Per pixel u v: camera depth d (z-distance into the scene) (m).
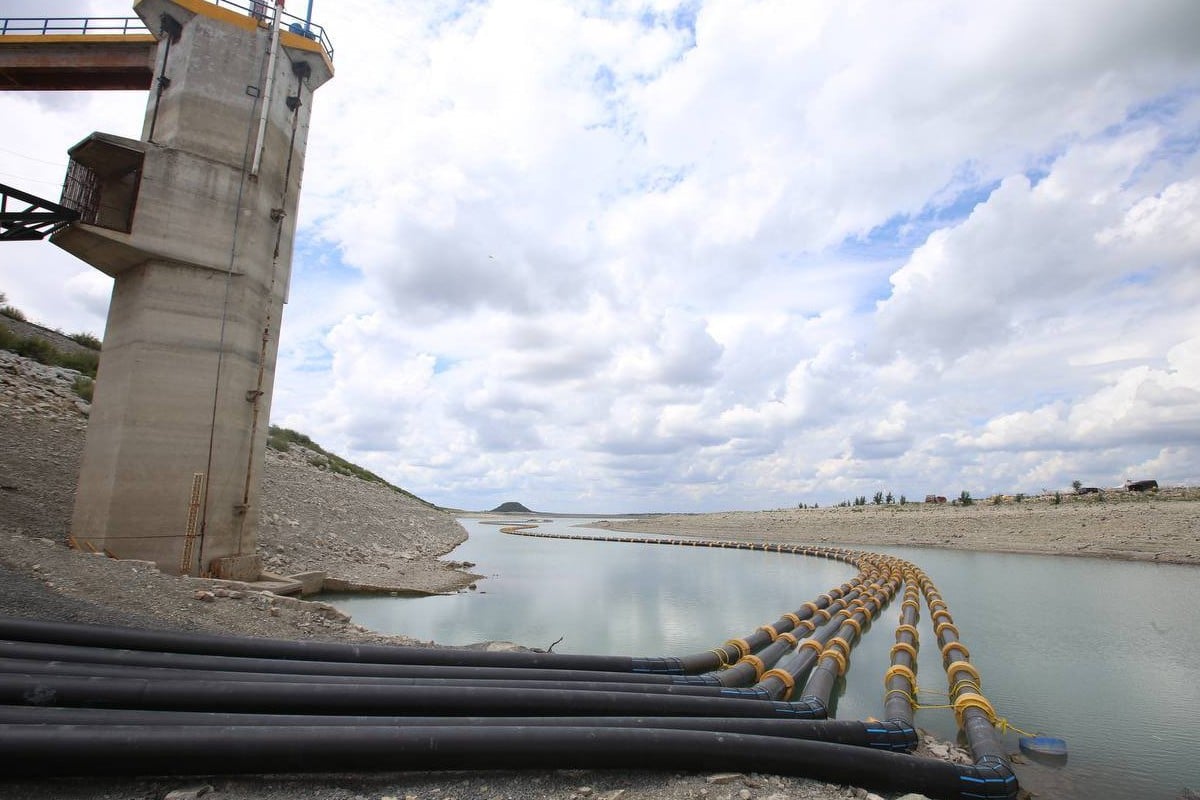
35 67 18.72
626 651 13.23
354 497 34.72
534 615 16.95
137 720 5.58
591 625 15.95
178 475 14.91
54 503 16.52
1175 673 12.20
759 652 12.55
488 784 5.53
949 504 61.25
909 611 16.64
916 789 6.32
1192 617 17.38
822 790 5.95
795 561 35.84
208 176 15.76
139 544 14.30
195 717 5.73
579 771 5.86
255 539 16.67
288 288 18.00
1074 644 14.52
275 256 17.30
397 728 5.59
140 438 14.55
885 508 64.50
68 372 26.42
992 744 7.59
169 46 16.45
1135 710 10.14
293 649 8.14
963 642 14.75
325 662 8.00
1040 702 10.55
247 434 16.33
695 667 10.41
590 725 6.30
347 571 20.16
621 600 20.25
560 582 24.62
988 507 52.31
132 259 15.15
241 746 5.19
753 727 6.78
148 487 14.53
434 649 8.77
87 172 15.27
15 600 8.24
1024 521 42.12
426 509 61.75
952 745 8.30
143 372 14.76
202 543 15.07
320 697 6.42
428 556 28.80
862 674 12.11
